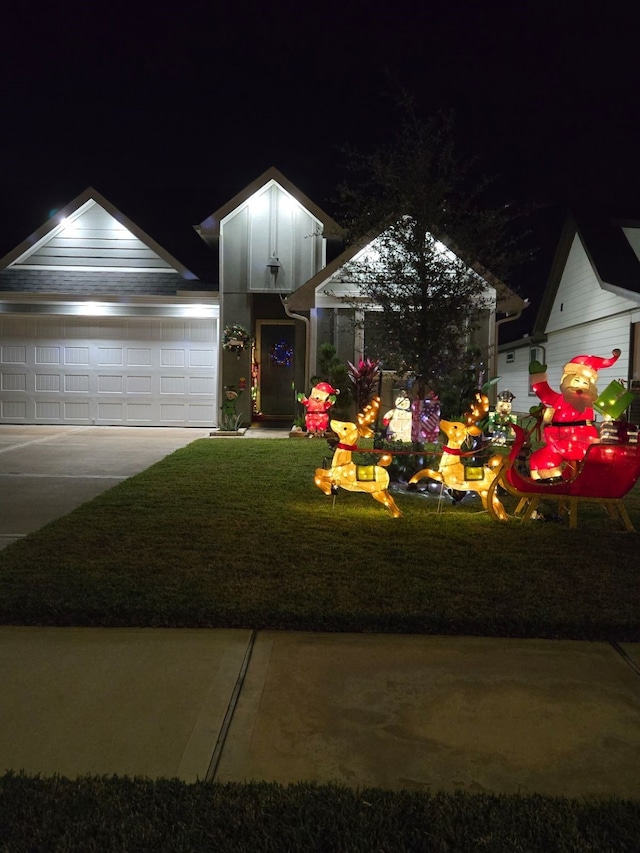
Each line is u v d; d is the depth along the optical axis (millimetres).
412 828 2434
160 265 17172
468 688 3508
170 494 8312
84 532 6383
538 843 2367
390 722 3172
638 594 4727
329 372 14680
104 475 10047
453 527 6844
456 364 9719
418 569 5309
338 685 3529
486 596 4660
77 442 14117
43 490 8836
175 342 17141
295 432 15016
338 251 17344
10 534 6520
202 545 5953
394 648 3996
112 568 5230
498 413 14477
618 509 6801
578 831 2420
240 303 16484
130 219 16719
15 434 15469
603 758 2900
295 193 15883
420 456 9141
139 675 3621
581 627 4156
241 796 2594
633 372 17719
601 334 19562
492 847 2350
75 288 16750
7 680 3559
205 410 17219
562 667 3758
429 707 3312
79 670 3676
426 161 9539
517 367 27406
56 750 2920
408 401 11055
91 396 17312
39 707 3283
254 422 18703
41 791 2607
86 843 2340
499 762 2861
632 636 4141
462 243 9492
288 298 14500
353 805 2545
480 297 10508
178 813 2496
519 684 3557
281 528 6641
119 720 3168
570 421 7820
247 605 4402
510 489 7008
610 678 3631
